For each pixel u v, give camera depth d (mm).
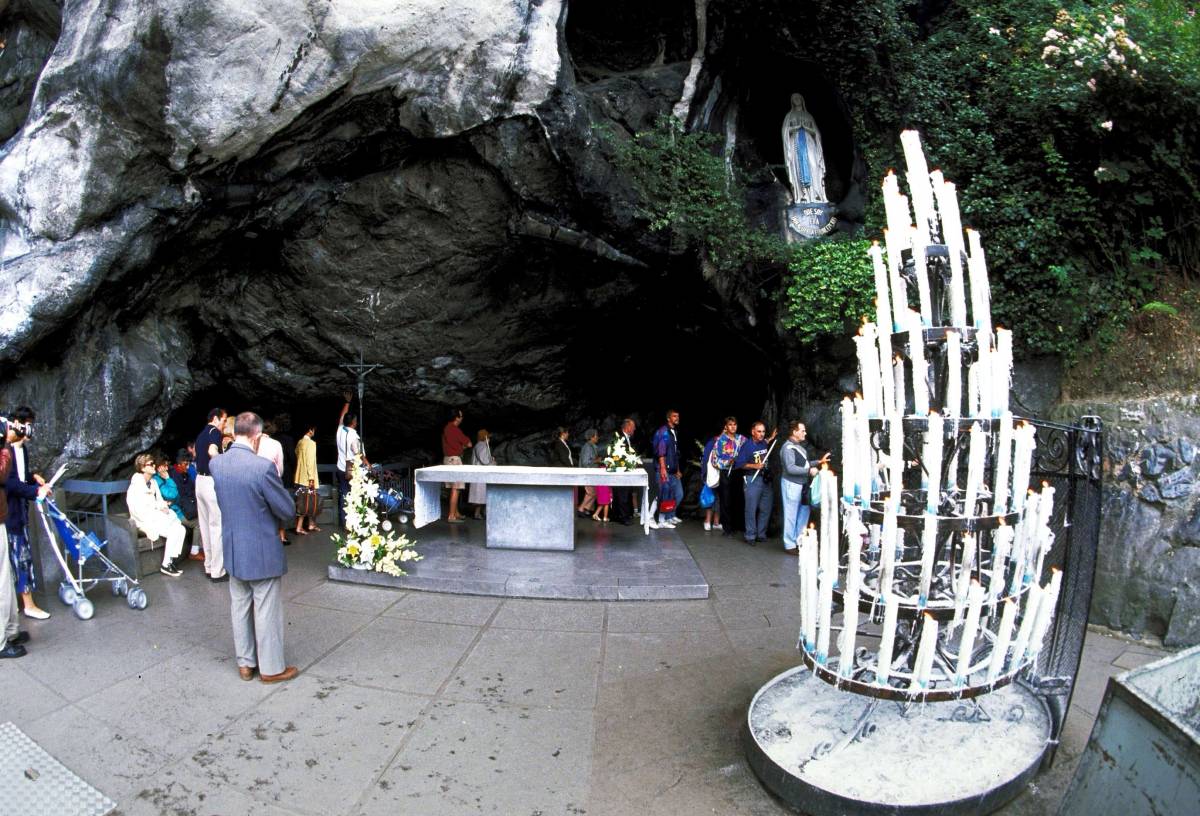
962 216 8070
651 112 9125
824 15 8844
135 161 7215
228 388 10406
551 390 11984
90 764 3902
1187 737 2424
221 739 4207
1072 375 7434
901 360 4043
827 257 8727
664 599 6902
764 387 11453
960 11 10234
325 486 10664
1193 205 7383
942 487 4012
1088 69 7375
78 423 7723
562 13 8031
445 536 9234
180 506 8648
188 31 6812
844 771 3678
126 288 7945
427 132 8000
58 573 6676
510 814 3590
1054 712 3891
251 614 5012
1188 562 5828
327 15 7070
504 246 9297
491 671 5227
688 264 9383
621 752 4160
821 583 3764
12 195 7258
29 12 8750
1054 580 3588
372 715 4539
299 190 8375
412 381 10922
